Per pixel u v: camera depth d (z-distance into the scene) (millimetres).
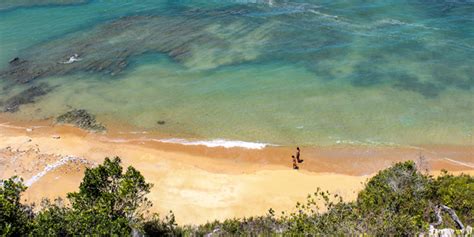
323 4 60656
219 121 39156
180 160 34625
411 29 53125
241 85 44219
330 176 32375
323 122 38438
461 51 48594
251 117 39438
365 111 39656
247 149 35750
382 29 53438
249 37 53625
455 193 21797
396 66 46344
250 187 31297
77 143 36906
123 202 19969
